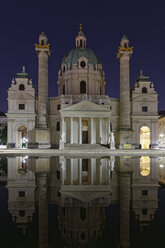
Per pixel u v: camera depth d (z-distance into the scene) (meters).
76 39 80.56
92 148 53.00
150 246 4.46
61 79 76.12
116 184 11.13
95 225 5.57
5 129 90.69
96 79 72.50
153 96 68.94
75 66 71.50
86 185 10.89
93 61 74.12
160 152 43.91
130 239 4.80
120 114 64.19
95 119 64.31
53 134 67.75
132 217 6.20
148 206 7.29
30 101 66.12
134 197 8.45
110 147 51.88
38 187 10.48
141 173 15.05
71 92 71.25
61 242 4.65
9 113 65.00
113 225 5.58
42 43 63.44
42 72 61.84
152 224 5.69
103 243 4.58
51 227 5.49
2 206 7.32
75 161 24.89
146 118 68.56
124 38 64.25
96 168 18.02
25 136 75.31
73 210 6.82
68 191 9.57
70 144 56.66
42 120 61.56
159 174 14.60
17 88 66.19
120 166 19.58
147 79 70.81
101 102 64.88
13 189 10.05
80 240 4.77
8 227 5.53
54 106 68.69
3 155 36.44
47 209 6.95
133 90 69.81
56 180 12.36
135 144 67.75
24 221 5.96
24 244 4.58
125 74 62.81
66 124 64.44
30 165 20.67
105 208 7.03
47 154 38.00
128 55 63.09
